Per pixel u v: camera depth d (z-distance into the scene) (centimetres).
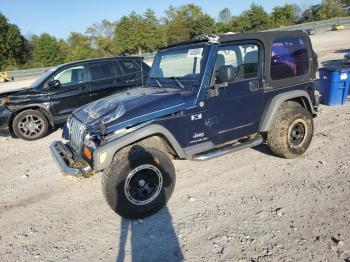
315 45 2642
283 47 482
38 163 611
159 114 389
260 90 463
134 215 383
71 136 446
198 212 392
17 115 757
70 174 382
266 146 574
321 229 338
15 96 756
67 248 350
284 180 450
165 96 407
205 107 418
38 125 777
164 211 401
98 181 507
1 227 401
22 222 409
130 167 367
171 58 467
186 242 340
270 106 475
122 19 6944
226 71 404
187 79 429
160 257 322
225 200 414
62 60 7600
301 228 343
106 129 366
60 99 782
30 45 8131
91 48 8125
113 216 402
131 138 368
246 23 7456
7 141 780
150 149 382
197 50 429
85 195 465
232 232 348
